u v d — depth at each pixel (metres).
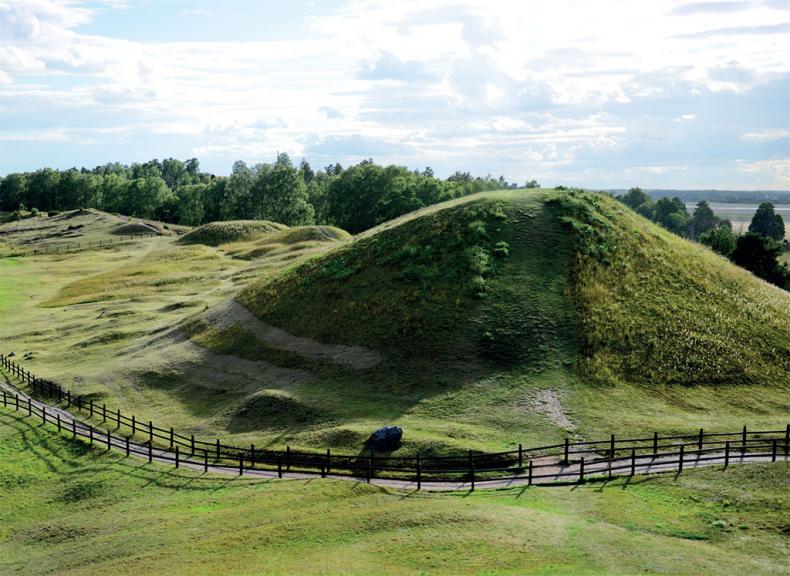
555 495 26.59
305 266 60.78
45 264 113.19
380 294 50.16
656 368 39.62
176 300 74.31
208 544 24.31
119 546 25.38
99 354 57.16
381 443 32.56
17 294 89.69
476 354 41.66
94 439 39.25
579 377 38.88
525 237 52.41
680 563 19.91
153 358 52.19
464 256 51.00
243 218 164.12
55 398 47.62
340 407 38.62
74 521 29.19
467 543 21.88
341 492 28.14
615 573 19.17
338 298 51.97
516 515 24.00
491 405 36.66
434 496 27.33
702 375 39.19
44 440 39.75
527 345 41.75
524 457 30.73
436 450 31.80
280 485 29.98
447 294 47.56
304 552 22.77
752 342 42.50
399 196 126.00
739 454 29.25
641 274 48.94
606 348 41.28
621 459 29.94
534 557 20.56
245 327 53.12
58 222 167.75
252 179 167.25
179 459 35.75
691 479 26.64
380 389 40.16
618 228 54.53
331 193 158.00
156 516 28.19
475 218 55.94
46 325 70.75
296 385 42.66
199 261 98.88
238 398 42.91
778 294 52.25
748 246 84.25
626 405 36.22
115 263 110.25
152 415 42.84
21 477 34.88
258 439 36.78
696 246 60.62
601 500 25.52
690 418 34.88
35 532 28.75
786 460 27.53
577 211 55.44
